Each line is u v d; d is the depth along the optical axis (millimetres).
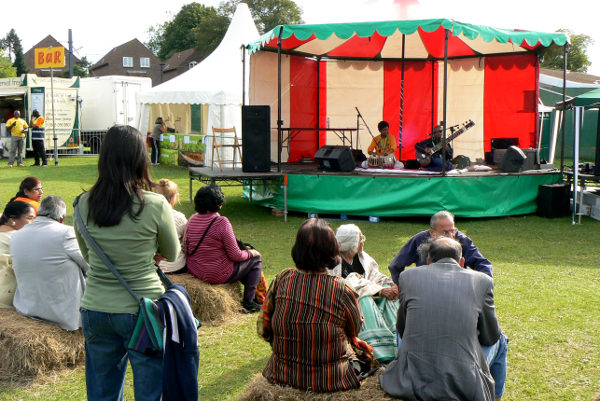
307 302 2871
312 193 9594
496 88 12844
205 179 10820
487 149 13133
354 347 3191
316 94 13492
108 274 2586
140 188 2627
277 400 2867
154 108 18578
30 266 4000
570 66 49344
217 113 15125
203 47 63594
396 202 9242
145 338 2562
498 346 3203
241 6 17922
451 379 2697
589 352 4207
